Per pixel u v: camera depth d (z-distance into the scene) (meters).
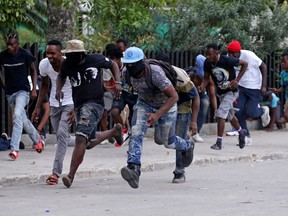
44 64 13.58
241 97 19.02
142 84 11.99
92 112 12.59
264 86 19.31
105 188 12.84
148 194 12.13
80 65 12.58
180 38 22.69
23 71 15.39
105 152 16.88
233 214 10.34
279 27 23.33
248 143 18.89
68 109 13.38
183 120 13.12
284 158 17.61
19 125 15.30
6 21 18.44
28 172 13.88
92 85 12.62
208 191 12.39
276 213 10.41
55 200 11.65
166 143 12.66
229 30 22.77
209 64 16.97
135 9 21.36
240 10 23.30
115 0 21.27
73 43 12.48
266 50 23.12
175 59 20.48
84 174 14.19
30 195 12.16
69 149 17.19
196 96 13.09
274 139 20.30
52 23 20.05
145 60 12.04
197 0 23.12
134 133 12.15
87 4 20.94
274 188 12.66
